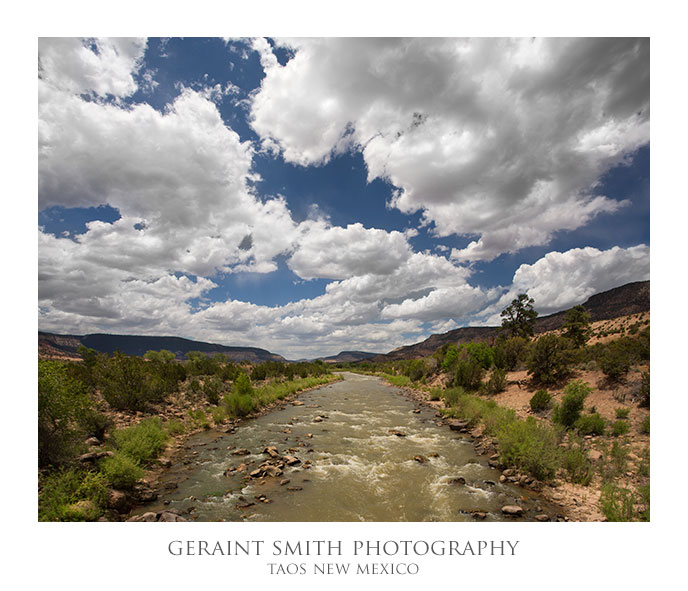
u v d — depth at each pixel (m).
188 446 13.38
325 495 8.79
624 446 10.78
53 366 8.46
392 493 8.94
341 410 22.86
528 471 9.91
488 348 31.44
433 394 27.30
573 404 12.73
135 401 17.00
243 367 47.84
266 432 15.96
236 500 8.43
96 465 8.54
